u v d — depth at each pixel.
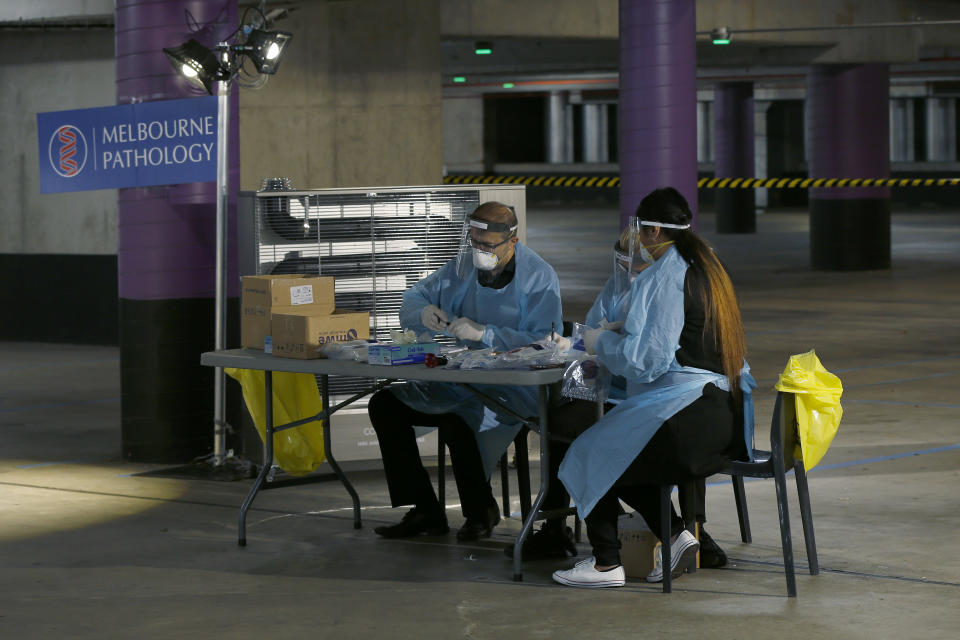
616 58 27.75
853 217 25.11
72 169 9.78
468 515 7.56
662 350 6.16
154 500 8.70
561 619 5.98
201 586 6.66
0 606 6.30
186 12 9.59
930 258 27.70
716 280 6.28
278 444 7.98
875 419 11.02
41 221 16.75
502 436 7.64
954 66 37.06
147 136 9.56
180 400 9.84
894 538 7.34
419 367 6.75
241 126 15.48
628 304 6.64
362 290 8.97
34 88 16.42
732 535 7.50
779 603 6.16
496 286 7.34
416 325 7.52
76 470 9.70
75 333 16.80
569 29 19.42
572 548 7.13
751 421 6.44
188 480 9.32
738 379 6.33
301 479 8.34
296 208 8.86
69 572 6.95
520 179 32.56
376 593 6.47
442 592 6.47
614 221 42.41
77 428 11.38
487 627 5.88
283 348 7.35
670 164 15.51
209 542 7.58
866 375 13.34
